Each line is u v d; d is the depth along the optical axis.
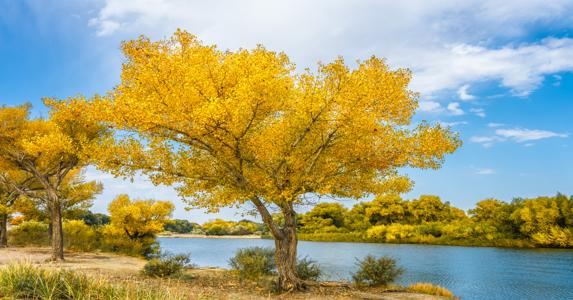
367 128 11.04
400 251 42.78
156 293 7.85
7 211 27.94
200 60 11.06
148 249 31.03
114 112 11.07
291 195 11.46
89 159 13.42
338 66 10.55
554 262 29.77
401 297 12.66
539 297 16.08
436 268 26.03
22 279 7.37
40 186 28.94
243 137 11.37
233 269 18.12
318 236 75.25
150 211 31.28
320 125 11.80
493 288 18.11
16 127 19.84
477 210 59.22
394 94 11.27
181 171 12.62
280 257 12.75
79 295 7.04
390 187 13.91
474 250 43.38
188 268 18.75
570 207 46.19
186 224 103.81
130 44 11.21
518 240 48.59
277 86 10.53
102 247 28.55
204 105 9.86
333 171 12.65
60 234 19.67
